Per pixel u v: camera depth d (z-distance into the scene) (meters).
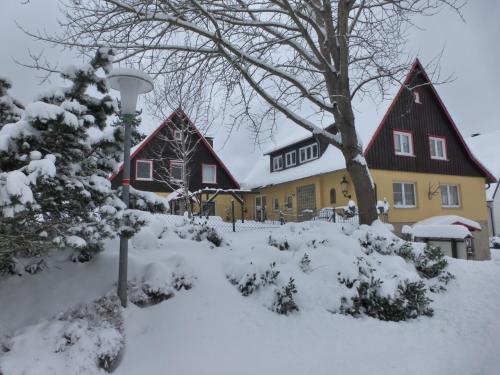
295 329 5.06
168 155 25.16
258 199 27.14
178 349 4.31
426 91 21.27
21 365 3.57
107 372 3.88
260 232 8.88
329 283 6.02
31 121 3.63
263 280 5.72
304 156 22.84
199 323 4.79
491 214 31.98
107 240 5.98
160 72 8.71
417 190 19.88
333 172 19.81
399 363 4.57
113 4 7.71
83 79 4.25
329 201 20.05
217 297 5.38
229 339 4.61
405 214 19.20
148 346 4.30
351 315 5.66
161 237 6.90
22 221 3.72
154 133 24.73
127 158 4.65
